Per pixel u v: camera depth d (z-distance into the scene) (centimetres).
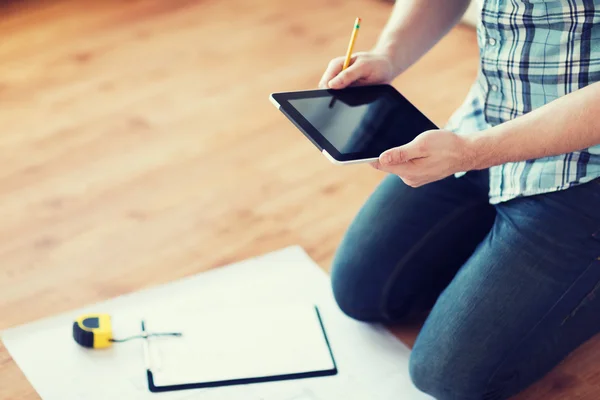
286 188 201
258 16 270
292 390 149
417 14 152
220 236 185
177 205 193
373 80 146
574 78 129
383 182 164
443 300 144
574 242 135
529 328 138
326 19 272
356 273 158
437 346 141
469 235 159
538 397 153
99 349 154
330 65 146
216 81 237
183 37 255
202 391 147
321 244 185
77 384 147
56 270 173
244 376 150
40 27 253
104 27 256
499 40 137
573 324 145
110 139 212
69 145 208
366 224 159
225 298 167
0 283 169
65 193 193
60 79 232
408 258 157
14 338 156
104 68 238
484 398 142
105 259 177
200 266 176
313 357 155
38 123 215
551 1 126
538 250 136
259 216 191
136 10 266
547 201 137
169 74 238
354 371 154
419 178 126
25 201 190
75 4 266
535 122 124
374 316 162
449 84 243
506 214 142
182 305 165
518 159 126
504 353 138
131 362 152
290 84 239
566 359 161
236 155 210
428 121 138
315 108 135
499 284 138
